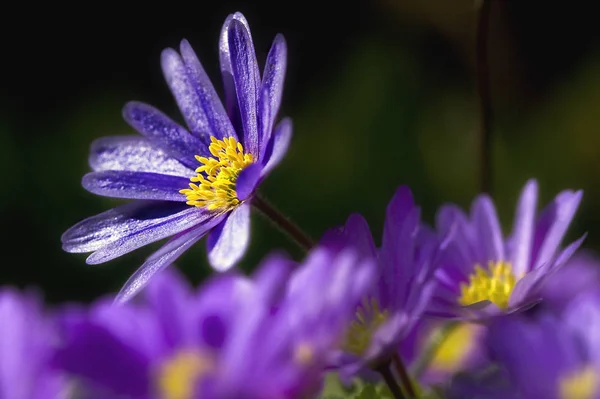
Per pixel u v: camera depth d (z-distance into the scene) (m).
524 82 0.72
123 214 0.24
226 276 0.20
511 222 0.43
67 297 0.52
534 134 0.62
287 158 0.57
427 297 0.20
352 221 0.21
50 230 0.53
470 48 0.69
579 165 0.60
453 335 0.23
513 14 0.71
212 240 0.22
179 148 0.24
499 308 0.22
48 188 0.54
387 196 0.56
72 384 0.19
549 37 0.71
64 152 0.56
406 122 0.59
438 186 0.57
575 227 0.57
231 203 0.24
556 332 0.20
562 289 0.24
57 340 0.19
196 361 0.19
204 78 0.24
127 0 0.70
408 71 0.61
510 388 0.20
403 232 0.20
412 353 0.23
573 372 0.20
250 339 0.18
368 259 0.20
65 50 0.69
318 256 0.18
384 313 0.20
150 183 0.24
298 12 0.71
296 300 0.18
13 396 0.18
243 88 0.24
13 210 0.53
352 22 0.71
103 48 0.70
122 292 0.22
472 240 0.23
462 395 0.20
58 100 0.68
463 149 0.58
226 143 0.24
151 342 0.19
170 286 0.19
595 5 0.70
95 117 0.59
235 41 0.24
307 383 0.18
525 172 0.60
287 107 0.69
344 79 0.62
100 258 0.23
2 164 0.54
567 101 0.64
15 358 0.18
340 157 0.57
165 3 0.70
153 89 0.69
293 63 0.71
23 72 0.68
